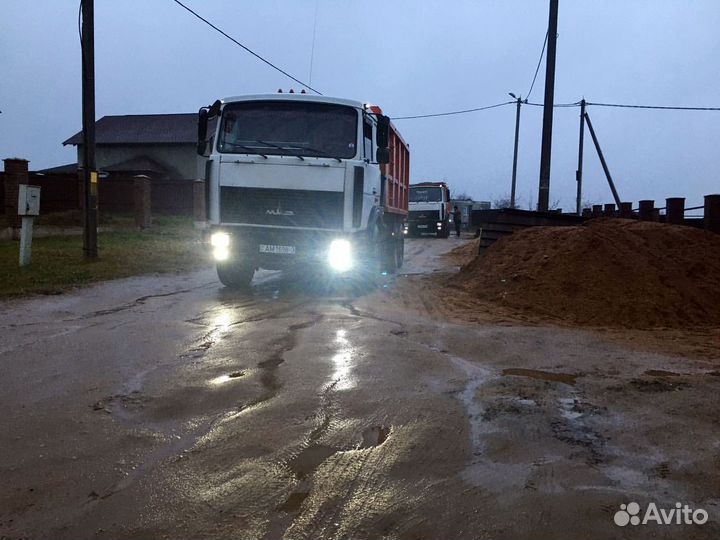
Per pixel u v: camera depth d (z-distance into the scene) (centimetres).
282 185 962
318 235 962
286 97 988
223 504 317
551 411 446
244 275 1074
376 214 1120
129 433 407
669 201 1487
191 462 363
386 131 1018
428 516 305
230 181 972
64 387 502
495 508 311
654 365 578
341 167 956
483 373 547
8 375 534
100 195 2747
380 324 762
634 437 399
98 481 340
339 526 297
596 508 311
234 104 998
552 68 1928
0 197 2241
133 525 297
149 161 4228
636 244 1008
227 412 446
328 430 411
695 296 896
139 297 961
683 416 436
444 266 1692
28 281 1052
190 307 879
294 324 758
